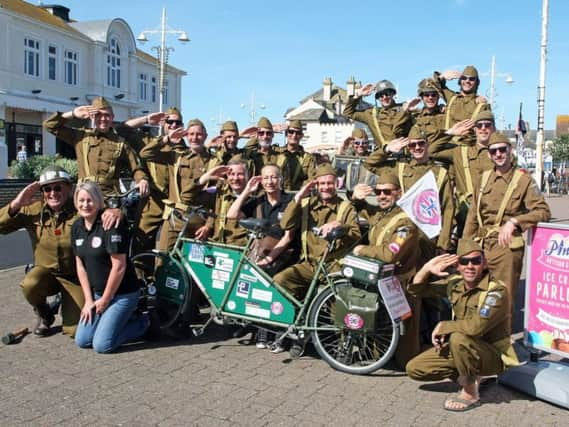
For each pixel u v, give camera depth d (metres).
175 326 5.71
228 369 4.89
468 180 6.27
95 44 35.72
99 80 36.31
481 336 4.23
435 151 6.93
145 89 42.34
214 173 6.02
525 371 4.51
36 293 5.56
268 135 7.65
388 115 7.95
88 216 5.32
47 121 6.39
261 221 5.27
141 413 4.00
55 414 3.96
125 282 5.40
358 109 8.46
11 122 31.22
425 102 7.71
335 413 4.07
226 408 4.11
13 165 21.97
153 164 7.13
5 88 29.80
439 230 5.06
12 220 5.65
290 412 4.07
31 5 34.75
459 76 7.50
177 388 4.46
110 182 6.53
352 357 4.91
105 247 5.27
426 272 4.43
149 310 5.61
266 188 5.77
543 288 4.65
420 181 5.11
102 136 6.55
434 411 4.16
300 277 5.21
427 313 5.54
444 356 4.31
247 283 5.35
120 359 5.09
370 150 9.34
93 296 5.49
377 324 4.76
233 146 7.43
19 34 30.64
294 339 5.19
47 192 5.54
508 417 4.08
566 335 4.51
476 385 4.26
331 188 5.31
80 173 6.52
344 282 4.93
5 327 5.96
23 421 3.85
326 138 51.12
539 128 23.83
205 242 5.56
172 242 6.31
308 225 5.35
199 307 6.44
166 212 6.50
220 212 6.07
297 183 7.75
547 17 22.67
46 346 5.41
